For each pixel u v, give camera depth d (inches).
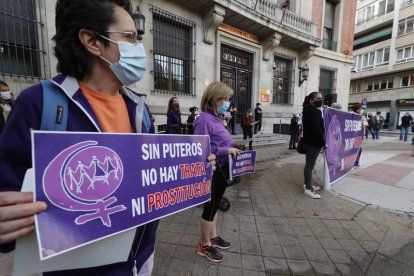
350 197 160.9
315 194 162.1
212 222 92.7
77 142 31.7
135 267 39.9
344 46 649.6
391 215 134.6
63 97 33.8
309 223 125.1
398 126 1045.8
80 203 31.6
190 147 50.9
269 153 339.9
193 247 101.0
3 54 215.6
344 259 95.3
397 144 464.8
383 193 167.6
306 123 161.2
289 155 325.7
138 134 40.0
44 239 27.9
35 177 27.6
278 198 161.2
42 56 234.5
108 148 35.4
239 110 463.8
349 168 218.4
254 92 480.1
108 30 36.2
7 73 217.8
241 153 105.7
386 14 1074.1
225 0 357.4
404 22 1000.2
